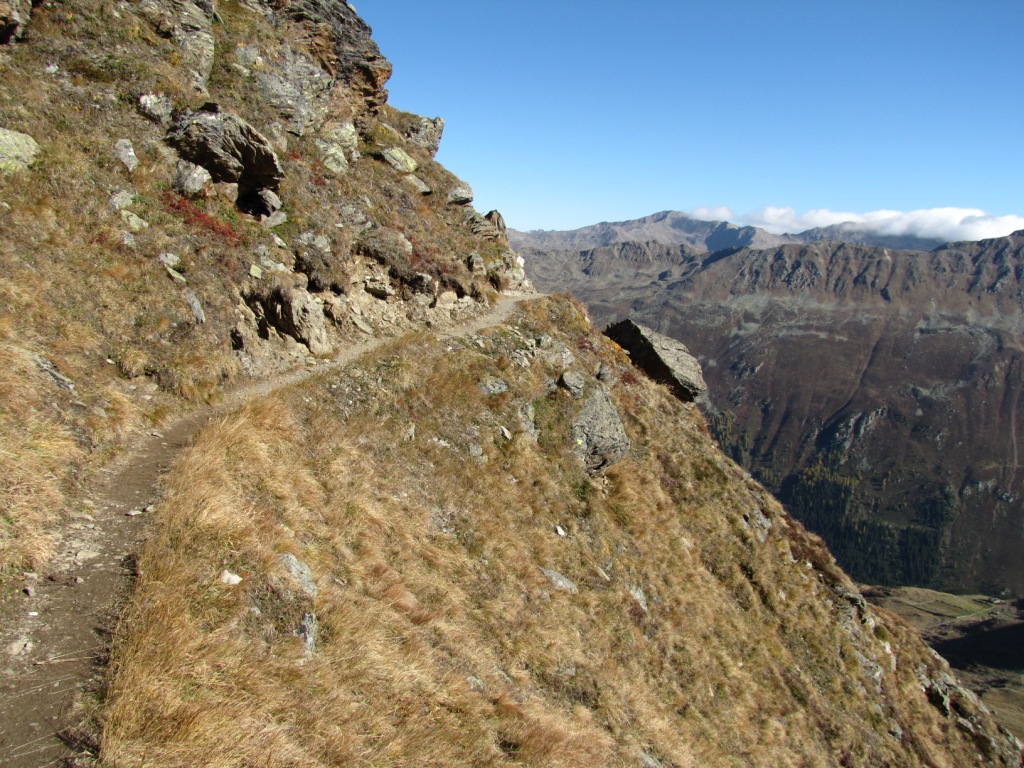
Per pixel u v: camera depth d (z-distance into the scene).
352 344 21.64
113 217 16.59
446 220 36.81
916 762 22.95
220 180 21.25
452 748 8.41
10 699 5.70
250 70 27.75
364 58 36.78
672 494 25.86
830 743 20.41
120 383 12.93
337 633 9.05
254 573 8.64
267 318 19.11
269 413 13.57
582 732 11.57
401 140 40.41
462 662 10.98
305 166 26.98
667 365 35.88
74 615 6.98
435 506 15.79
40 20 20.58
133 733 5.76
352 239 24.95
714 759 15.35
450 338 24.91
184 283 16.61
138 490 9.91
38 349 11.59
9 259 13.20
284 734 6.64
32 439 9.31
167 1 24.94
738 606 23.25
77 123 18.38
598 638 15.88
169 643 6.79
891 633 29.91
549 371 26.27
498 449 19.86
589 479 22.23
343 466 14.01
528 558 16.66
